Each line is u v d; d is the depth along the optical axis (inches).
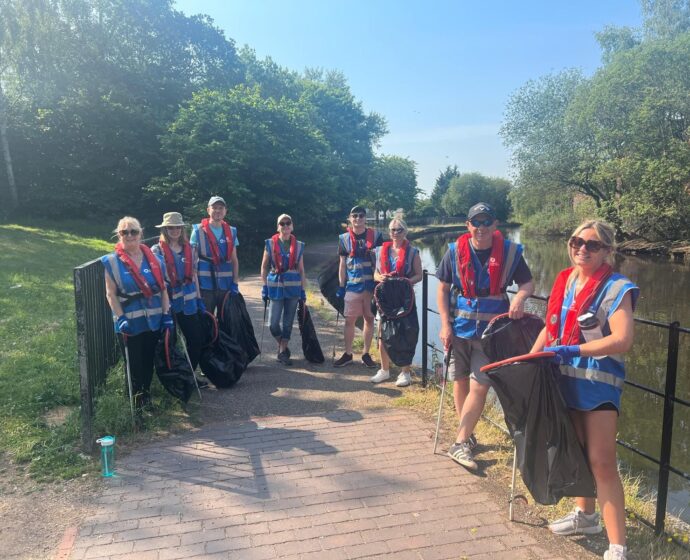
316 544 111.6
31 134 1121.4
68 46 1104.2
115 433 166.1
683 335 470.0
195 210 831.1
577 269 111.4
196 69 1295.5
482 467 146.9
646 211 1200.2
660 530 120.2
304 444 161.8
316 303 435.2
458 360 153.4
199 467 146.3
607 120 1321.4
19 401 187.0
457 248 149.3
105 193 1135.6
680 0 1424.7
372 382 224.8
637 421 282.7
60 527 117.7
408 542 112.7
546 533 116.9
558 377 108.3
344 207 1620.3
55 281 480.1
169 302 191.3
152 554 108.0
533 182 1508.4
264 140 892.6
